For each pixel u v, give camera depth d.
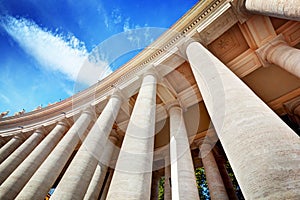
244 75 15.55
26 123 24.75
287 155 3.68
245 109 5.63
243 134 4.82
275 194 3.14
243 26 13.29
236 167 4.47
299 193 2.95
